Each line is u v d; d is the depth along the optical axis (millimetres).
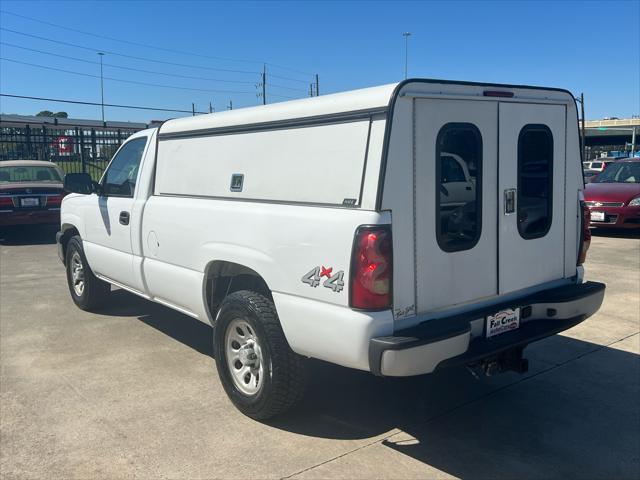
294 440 3592
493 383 4453
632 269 8367
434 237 3279
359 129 3135
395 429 3732
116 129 19719
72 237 6484
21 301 6992
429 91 3168
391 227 3051
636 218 11008
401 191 3098
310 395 4219
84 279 6293
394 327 3113
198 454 3430
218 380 4523
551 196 3982
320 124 3336
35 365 4844
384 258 3014
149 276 4879
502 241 3674
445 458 3387
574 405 4082
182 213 4352
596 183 12422
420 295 3248
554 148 3969
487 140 3520
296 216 3361
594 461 3363
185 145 4527
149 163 4938
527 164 3791
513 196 3707
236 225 3801
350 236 3049
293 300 3393
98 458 3387
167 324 6000
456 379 4523
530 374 4621
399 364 2969
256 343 3764
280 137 3596
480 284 3572
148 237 4828
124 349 5230
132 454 3430
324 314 3188
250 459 3377
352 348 3064
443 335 3088
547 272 4039
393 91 3029
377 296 3023
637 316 6125
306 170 3410
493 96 3477
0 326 5953
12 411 3986
